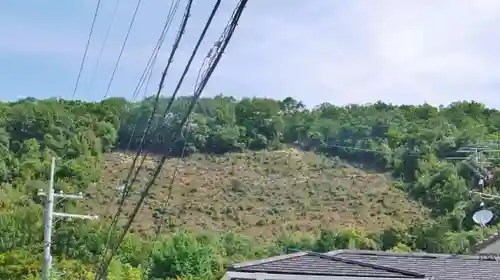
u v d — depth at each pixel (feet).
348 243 125.49
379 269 36.29
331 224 166.81
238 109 229.25
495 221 107.96
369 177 194.18
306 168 204.33
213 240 131.23
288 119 228.63
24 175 145.69
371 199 180.24
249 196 183.83
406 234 128.77
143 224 149.48
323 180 196.44
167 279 96.02
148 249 108.06
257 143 217.56
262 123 224.12
